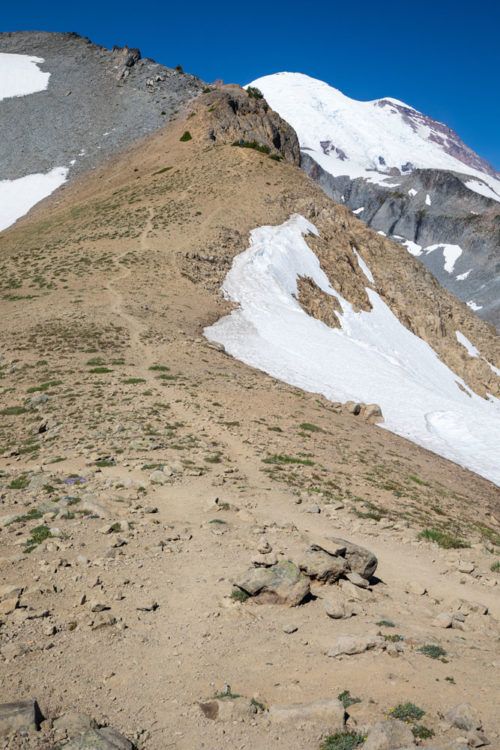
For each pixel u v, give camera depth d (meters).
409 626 10.03
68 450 21.33
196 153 104.88
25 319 43.38
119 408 27.03
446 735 6.61
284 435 26.45
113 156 125.00
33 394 29.06
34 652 8.41
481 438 40.09
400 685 7.82
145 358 37.44
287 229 77.38
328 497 18.56
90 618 9.46
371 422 37.78
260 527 14.45
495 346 91.56
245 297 60.16
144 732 6.88
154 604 10.09
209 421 26.41
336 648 8.76
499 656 8.98
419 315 84.31
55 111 150.12
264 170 95.44
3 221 106.06
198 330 47.88
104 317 44.97
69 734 6.62
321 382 44.88
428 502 21.59
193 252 64.31
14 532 13.27
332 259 79.44
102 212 80.25
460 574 13.48
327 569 11.62
